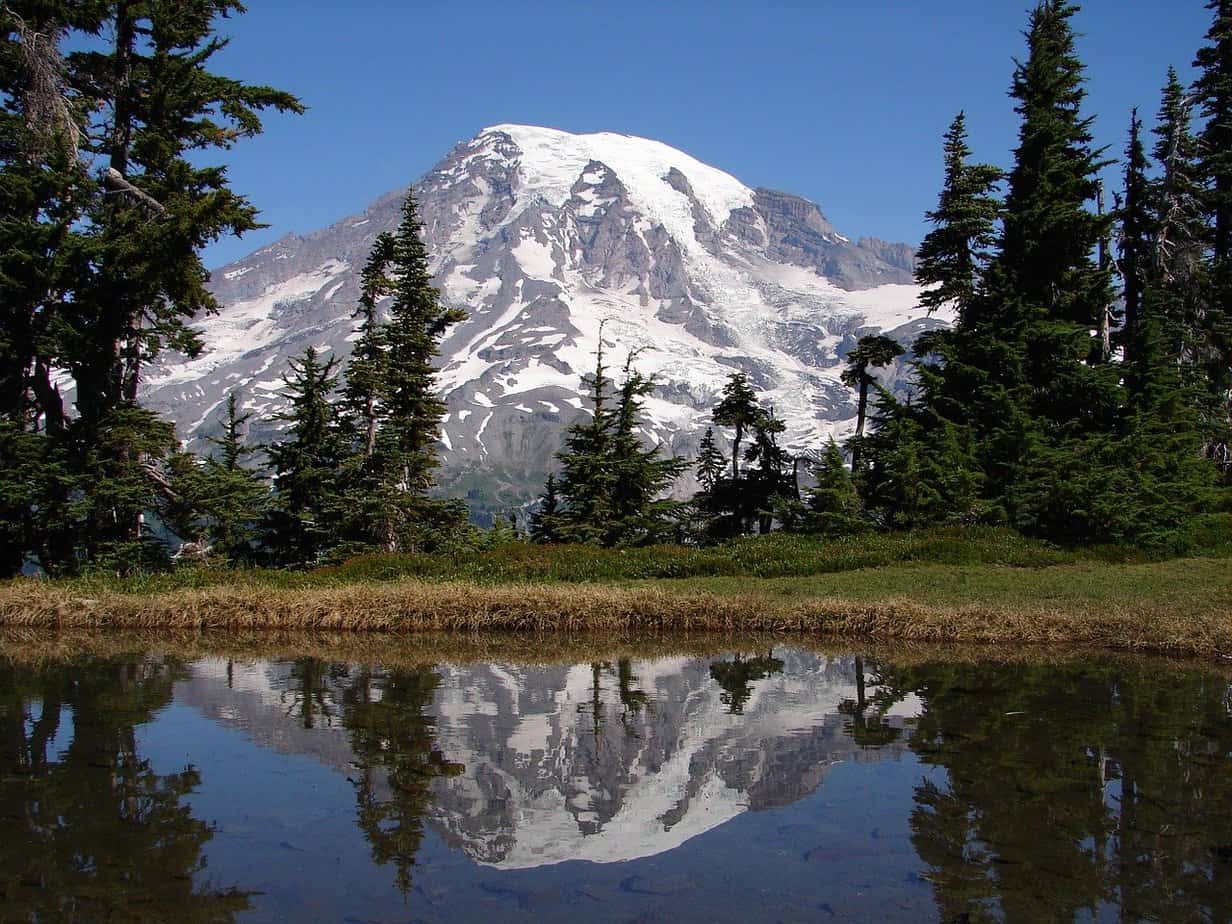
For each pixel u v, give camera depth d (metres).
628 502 44.91
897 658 20.08
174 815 9.91
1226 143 46.75
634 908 7.61
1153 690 16.31
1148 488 33.84
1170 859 8.60
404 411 39.69
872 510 38.38
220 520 35.09
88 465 31.25
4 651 21.12
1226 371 46.03
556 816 10.02
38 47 30.39
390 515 36.56
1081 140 45.62
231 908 7.59
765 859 8.74
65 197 31.50
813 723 14.15
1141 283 47.97
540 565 32.31
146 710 14.98
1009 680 17.38
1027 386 39.97
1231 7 45.84
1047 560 31.16
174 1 32.88
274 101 34.22
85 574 29.42
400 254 39.62
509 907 7.64
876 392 46.28
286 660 20.08
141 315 33.81
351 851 8.95
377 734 13.48
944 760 12.01
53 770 11.56
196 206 29.28
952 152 44.28
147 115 33.81
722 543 38.06
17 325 31.59
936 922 7.33
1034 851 8.87
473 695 16.30
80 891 7.92
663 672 18.61
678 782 11.25
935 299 45.12
